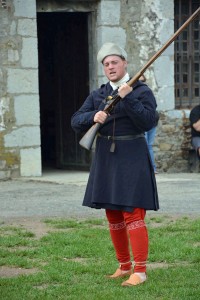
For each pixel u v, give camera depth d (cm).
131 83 827
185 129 1961
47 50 2172
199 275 868
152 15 1917
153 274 870
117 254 873
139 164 838
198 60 2002
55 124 2094
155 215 1263
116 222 866
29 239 1071
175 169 1958
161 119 1938
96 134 849
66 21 1994
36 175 1823
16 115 1792
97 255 978
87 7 1878
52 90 2198
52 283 850
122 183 834
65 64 2011
